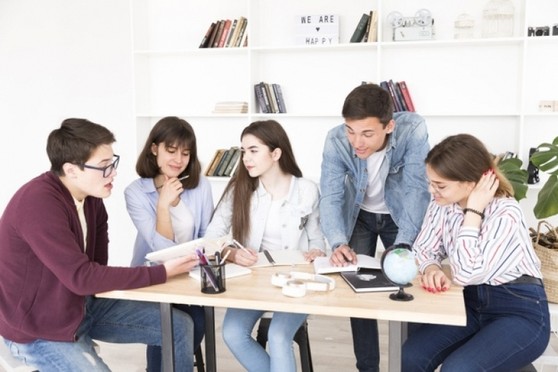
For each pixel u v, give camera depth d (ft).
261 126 7.68
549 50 12.26
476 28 12.51
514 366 5.82
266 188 8.02
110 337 7.28
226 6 13.91
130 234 15.30
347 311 5.34
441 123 12.97
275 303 5.53
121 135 14.97
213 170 13.74
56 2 14.87
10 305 6.15
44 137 15.49
